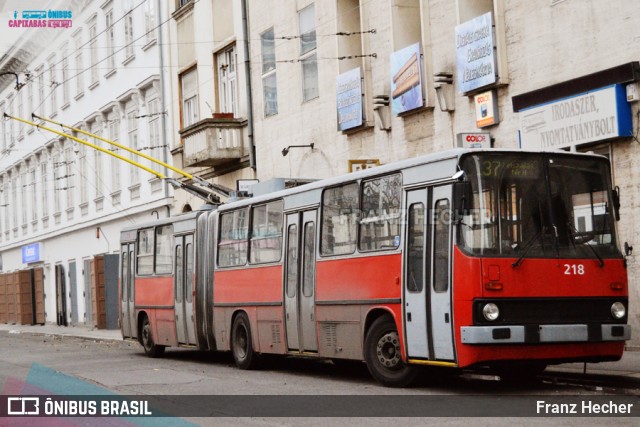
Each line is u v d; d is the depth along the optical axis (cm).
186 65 3506
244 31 3069
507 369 1489
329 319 1498
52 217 5078
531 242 1234
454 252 1223
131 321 2370
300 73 2767
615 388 1245
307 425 1030
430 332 1266
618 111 1648
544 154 1270
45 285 5197
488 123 1969
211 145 3089
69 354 2386
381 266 1373
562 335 1216
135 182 3991
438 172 1269
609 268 1270
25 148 5541
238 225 1844
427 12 2188
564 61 1791
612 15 1684
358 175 1446
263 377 1609
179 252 2109
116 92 4169
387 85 2366
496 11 1934
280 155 2891
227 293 1872
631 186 1661
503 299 1203
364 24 2445
